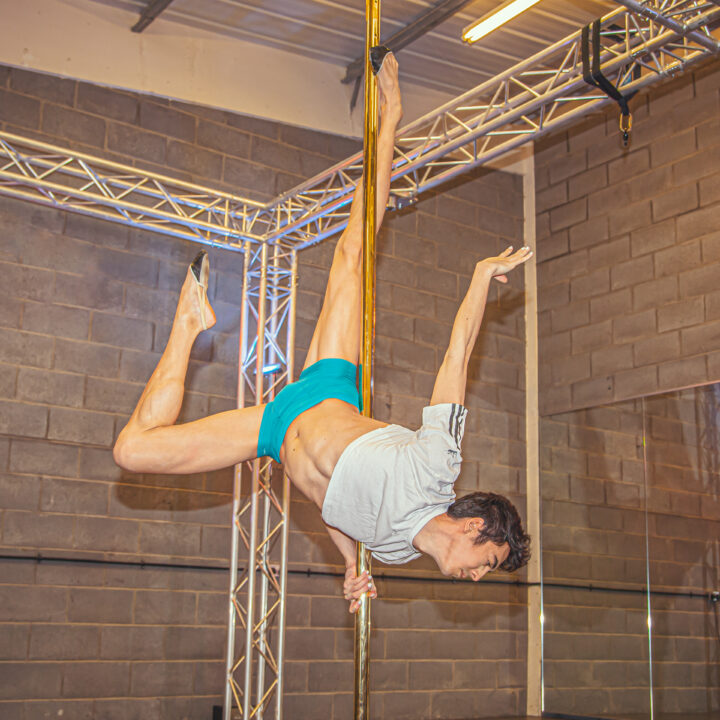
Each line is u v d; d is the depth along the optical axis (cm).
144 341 754
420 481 236
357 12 783
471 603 867
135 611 715
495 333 945
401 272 899
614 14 559
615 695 806
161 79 782
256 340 746
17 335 704
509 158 986
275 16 791
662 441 810
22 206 721
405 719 809
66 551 698
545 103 613
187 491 755
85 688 685
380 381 865
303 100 853
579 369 902
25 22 730
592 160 925
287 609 774
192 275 281
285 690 760
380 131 302
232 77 816
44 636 678
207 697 730
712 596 744
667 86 859
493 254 965
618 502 838
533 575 903
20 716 658
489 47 829
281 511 720
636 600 804
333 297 291
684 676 753
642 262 859
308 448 252
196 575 745
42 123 735
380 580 827
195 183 797
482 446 911
